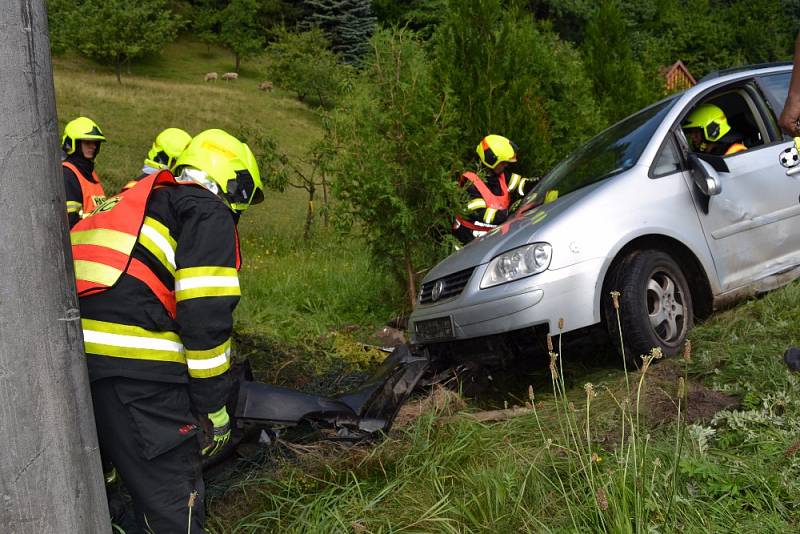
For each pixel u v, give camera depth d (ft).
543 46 26.32
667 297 12.60
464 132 21.91
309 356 16.56
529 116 22.15
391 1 138.10
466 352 14.05
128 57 122.52
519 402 12.70
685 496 7.42
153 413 6.84
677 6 178.29
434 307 13.78
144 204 7.07
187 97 101.04
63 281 5.14
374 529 7.77
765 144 14.52
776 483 7.34
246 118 94.58
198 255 6.84
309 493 8.88
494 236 13.89
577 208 12.70
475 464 9.09
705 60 171.32
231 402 9.35
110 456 7.00
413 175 19.22
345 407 10.51
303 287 24.39
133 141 72.18
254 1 157.69
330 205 20.20
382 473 9.30
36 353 4.96
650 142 13.87
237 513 8.74
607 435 9.45
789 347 10.53
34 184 4.95
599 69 36.27
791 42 185.06
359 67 20.31
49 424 5.02
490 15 22.33
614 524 6.66
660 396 10.32
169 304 7.06
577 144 25.21
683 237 12.91
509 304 12.17
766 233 13.83
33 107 4.94
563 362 13.78
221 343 6.89
